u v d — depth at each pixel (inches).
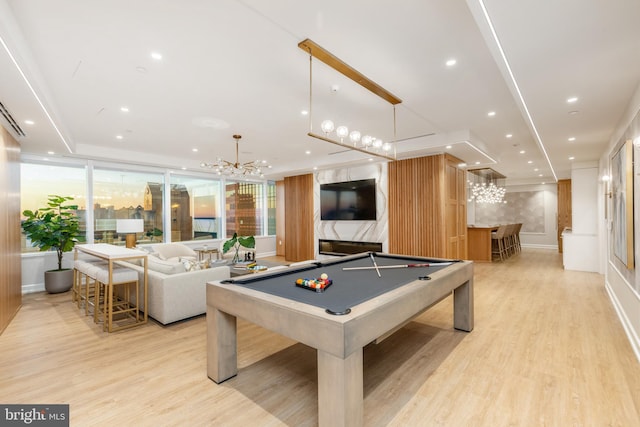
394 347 114.3
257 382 91.4
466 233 276.7
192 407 79.4
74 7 77.3
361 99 140.9
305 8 78.6
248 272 179.5
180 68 110.3
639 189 109.0
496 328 132.5
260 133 195.9
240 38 92.1
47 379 93.0
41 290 208.5
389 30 88.4
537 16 69.3
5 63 90.8
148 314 146.8
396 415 75.5
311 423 73.0
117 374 95.9
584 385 87.9
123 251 144.8
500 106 149.6
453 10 79.5
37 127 152.6
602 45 81.2
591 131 163.0
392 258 151.6
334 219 300.2
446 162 231.1
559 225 380.8
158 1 75.4
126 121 168.6
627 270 130.3
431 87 127.3
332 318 62.1
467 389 86.7
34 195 214.7
